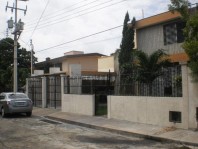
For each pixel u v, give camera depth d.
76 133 13.75
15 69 27.28
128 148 10.48
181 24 20.34
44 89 26.00
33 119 19.38
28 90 29.19
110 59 32.38
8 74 37.41
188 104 12.67
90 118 17.59
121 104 16.19
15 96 20.91
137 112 15.16
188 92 12.67
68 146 10.82
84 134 13.47
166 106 13.62
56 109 23.66
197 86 12.32
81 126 16.11
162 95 14.16
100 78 22.83
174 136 11.84
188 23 11.67
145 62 16.47
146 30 22.78
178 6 12.23
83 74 27.80
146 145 11.04
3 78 37.47
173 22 20.80
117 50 27.45
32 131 14.36
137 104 15.16
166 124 13.60
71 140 12.01
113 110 16.75
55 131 14.34
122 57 23.39
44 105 25.86
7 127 15.73
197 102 12.34
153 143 11.42
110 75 18.41
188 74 12.61
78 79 21.53
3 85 38.78
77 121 16.89
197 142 10.76
